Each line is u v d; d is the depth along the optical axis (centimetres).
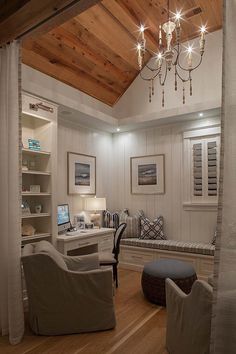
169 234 478
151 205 504
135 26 403
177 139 478
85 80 446
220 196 129
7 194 235
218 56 432
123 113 529
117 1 357
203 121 449
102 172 527
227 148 127
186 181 463
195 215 454
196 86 449
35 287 235
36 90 332
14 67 239
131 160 532
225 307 123
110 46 417
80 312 239
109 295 246
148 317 272
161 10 385
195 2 374
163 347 218
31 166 363
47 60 375
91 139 504
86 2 190
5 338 229
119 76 486
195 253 395
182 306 185
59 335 236
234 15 129
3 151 238
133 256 453
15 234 230
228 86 128
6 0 209
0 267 234
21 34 231
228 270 124
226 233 125
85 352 210
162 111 448
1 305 235
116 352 210
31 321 239
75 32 365
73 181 456
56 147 361
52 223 351
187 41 461
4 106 241
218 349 124
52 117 357
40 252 239
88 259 302
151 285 307
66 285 238
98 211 491
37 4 190
